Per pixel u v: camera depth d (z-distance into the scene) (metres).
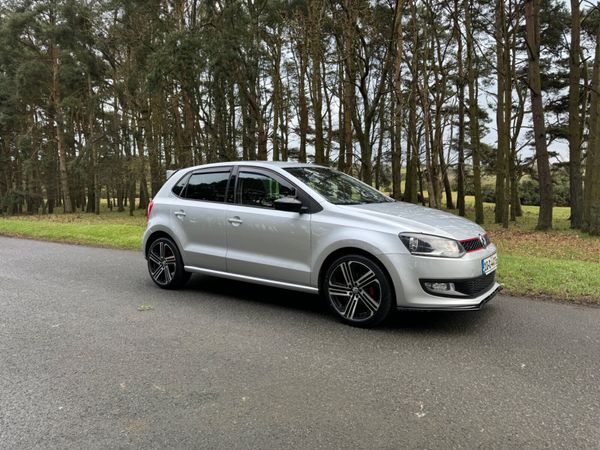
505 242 12.55
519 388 3.39
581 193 17.16
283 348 4.23
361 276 4.70
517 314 5.17
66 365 3.88
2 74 32.19
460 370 3.71
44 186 38.31
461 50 19.30
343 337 4.50
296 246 5.12
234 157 24.20
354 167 19.39
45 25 28.88
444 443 2.71
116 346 4.32
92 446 2.71
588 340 4.36
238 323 4.96
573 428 2.85
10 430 2.90
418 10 18.62
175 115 25.19
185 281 6.52
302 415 3.04
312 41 16.94
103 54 28.70
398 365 3.82
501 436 2.77
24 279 7.30
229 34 20.31
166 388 3.45
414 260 4.37
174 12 23.20
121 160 30.98
